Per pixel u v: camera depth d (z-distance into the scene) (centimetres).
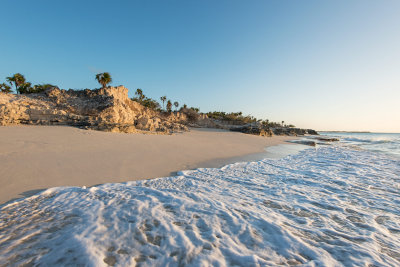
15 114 1808
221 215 361
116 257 234
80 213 349
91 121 1981
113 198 429
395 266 242
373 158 1219
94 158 800
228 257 244
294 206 430
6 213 347
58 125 1927
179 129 3338
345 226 348
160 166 776
